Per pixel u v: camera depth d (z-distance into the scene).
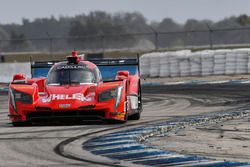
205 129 37.28
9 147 30.98
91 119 40.06
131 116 44.78
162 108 54.53
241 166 24.47
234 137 33.53
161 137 34.03
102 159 26.78
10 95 41.28
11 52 194.25
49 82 42.75
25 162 26.30
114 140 32.66
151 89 79.69
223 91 70.56
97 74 43.69
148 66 103.88
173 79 97.19
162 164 25.31
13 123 41.28
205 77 97.00
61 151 29.28
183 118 44.34
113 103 40.28
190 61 100.44
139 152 28.38
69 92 40.81
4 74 110.94
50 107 39.72
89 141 32.69
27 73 109.00
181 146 30.45
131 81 44.34
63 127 39.81
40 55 185.75
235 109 50.56
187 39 190.25
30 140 33.50
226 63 98.25
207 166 24.56
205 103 57.91
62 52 196.50
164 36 188.88
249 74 96.69
